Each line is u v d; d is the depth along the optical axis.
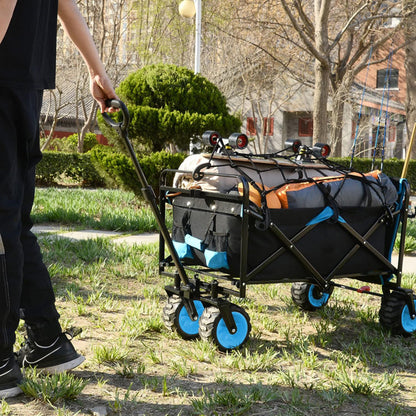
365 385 2.56
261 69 24.47
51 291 2.48
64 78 23.64
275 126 30.89
